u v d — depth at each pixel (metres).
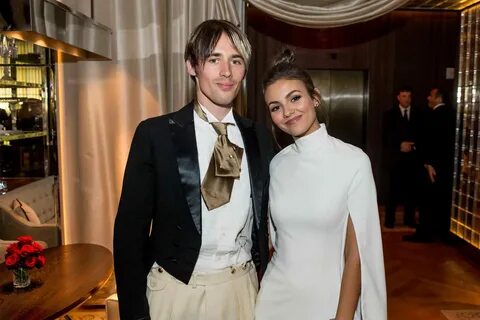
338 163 1.40
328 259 1.41
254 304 1.49
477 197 4.53
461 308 3.40
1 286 2.22
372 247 1.38
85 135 3.07
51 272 2.39
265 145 1.55
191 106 1.44
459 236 4.89
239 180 1.42
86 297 2.13
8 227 3.13
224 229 1.38
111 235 3.13
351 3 3.00
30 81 3.13
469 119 4.79
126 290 1.31
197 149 1.38
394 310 3.36
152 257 1.39
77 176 3.17
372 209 1.38
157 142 1.33
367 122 6.79
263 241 1.50
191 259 1.34
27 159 3.24
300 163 1.45
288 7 3.01
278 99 1.41
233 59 1.34
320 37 6.61
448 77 6.64
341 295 1.38
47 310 1.96
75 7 2.92
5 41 2.89
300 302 1.42
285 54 1.47
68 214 3.20
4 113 3.15
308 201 1.41
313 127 1.45
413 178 5.50
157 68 3.00
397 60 6.71
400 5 2.98
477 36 4.64
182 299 1.36
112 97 3.04
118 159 3.08
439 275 4.09
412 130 5.43
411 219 5.78
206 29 1.33
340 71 6.81
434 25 6.65
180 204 1.33
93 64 3.03
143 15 2.99
